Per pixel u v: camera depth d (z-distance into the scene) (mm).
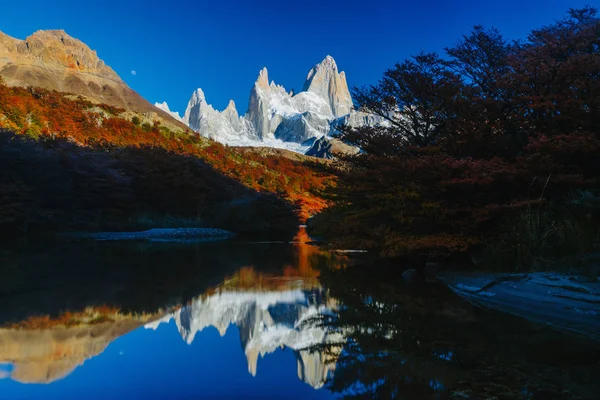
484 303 6395
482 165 7844
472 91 10484
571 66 8438
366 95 12305
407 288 7824
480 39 10867
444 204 8453
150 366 3600
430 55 10789
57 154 35125
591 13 11258
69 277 9211
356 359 3803
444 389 3061
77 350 4020
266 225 43969
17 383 3137
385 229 9500
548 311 5355
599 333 4504
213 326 5070
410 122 12305
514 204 7543
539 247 7098
